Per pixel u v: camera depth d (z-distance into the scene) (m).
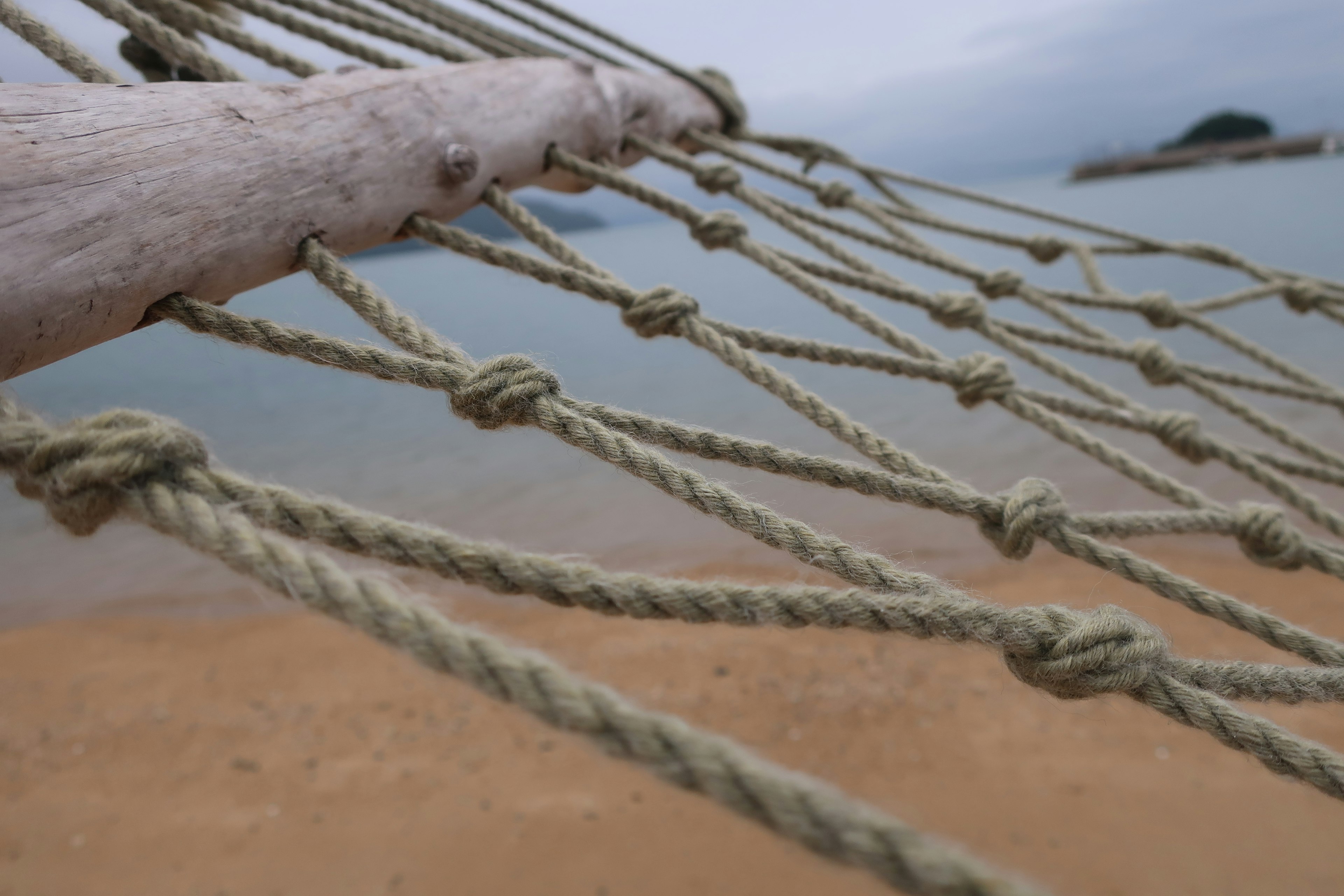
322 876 5.70
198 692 8.04
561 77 3.12
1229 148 120.69
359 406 22.11
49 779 6.80
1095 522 2.15
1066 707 7.12
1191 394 15.80
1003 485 12.04
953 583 1.44
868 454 2.09
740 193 3.53
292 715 7.62
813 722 7.26
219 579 10.65
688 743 0.71
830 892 5.46
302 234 1.91
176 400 24.52
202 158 1.68
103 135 1.50
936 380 2.65
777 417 17.67
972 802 6.20
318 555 0.91
